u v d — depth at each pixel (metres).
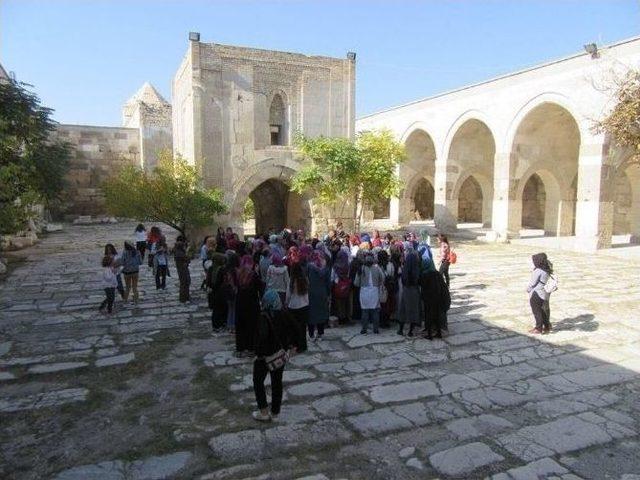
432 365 7.21
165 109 34.59
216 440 5.08
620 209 26.92
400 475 4.48
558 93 20.06
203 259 10.55
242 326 7.46
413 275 8.44
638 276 14.43
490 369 7.06
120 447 4.96
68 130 33.25
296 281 7.50
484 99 23.81
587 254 18.97
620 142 11.32
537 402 5.98
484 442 5.05
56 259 17.28
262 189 24.08
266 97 19.19
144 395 6.17
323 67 20.08
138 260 10.74
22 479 4.40
